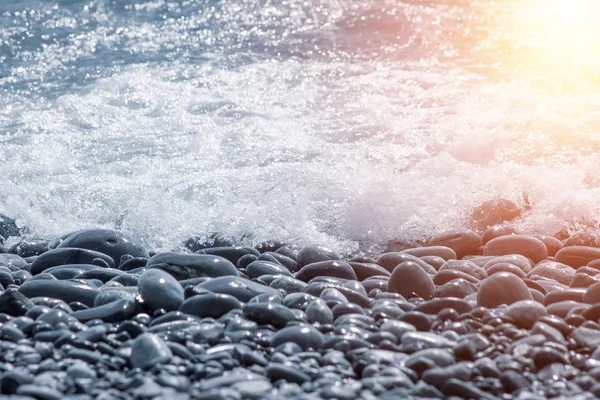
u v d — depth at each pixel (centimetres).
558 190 275
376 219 266
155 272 207
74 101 367
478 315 198
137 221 270
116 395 168
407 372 175
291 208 269
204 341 187
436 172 284
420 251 249
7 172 295
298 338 186
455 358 182
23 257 258
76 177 292
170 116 346
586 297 208
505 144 313
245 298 206
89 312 200
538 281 224
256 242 262
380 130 327
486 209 268
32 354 182
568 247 246
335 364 178
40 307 201
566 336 191
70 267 232
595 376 176
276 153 305
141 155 308
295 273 234
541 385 174
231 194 276
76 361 178
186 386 171
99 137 326
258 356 179
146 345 180
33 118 345
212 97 373
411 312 195
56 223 272
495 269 230
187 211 270
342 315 198
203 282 210
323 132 326
